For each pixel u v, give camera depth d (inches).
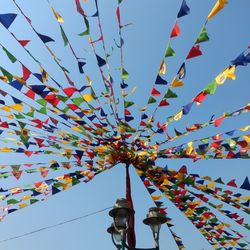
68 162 219.5
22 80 164.4
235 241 262.8
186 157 206.7
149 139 209.9
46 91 170.7
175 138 199.3
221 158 200.1
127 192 211.3
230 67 145.1
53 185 218.4
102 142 211.5
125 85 180.7
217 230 258.1
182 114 179.9
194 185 225.1
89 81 175.6
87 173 221.6
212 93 153.0
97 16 149.4
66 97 176.9
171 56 157.1
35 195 217.9
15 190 218.8
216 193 226.1
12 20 136.0
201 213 246.2
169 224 265.0
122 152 216.2
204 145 189.6
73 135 209.5
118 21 153.3
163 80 162.6
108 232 188.1
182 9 137.9
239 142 183.3
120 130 204.4
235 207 229.9
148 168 219.1
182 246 276.2
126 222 180.9
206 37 141.8
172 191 235.9
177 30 146.6
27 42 149.0
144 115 196.9
